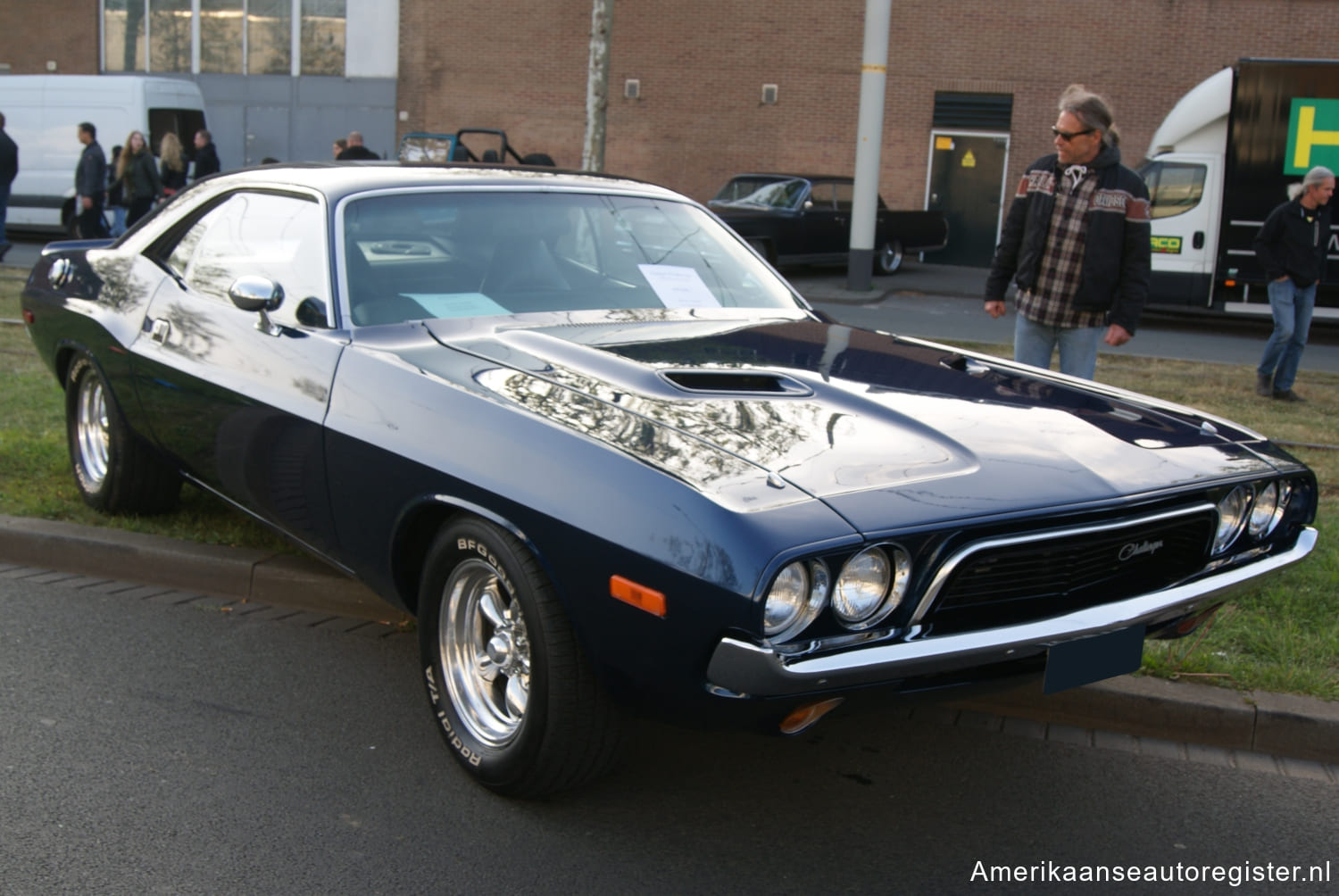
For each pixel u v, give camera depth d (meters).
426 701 3.56
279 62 24.81
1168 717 3.51
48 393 7.02
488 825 2.87
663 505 2.50
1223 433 3.28
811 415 2.92
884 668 2.44
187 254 4.32
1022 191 5.57
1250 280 13.99
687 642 2.44
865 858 2.82
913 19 21.11
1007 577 2.66
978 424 2.96
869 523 2.44
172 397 4.05
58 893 2.52
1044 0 20.44
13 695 3.47
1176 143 14.27
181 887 2.56
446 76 23.84
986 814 3.06
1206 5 19.77
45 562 4.60
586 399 2.94
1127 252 5.34
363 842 2.77
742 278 4.28
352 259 3.59
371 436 3.15
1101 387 3.61
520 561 2.76
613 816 2.95
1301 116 13.58
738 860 2.78
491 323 3.55
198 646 3.89
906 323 13.34
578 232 4.04
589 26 22.89
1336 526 5.18
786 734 2.55
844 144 21.95
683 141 22.70
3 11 26.16
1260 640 3.88
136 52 25.53
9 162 15.27
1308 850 2.94
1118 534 2.77
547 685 2.73
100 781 3.00
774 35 21.94
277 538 4.62
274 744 3.24
